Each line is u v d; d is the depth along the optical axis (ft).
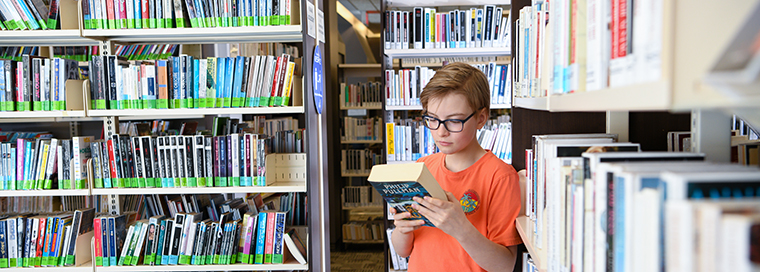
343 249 15.90
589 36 1.94
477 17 9.68
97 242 7.34
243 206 8.23
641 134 4.51
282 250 7.29
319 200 8.21
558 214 2.58
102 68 7.26
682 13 1.18
